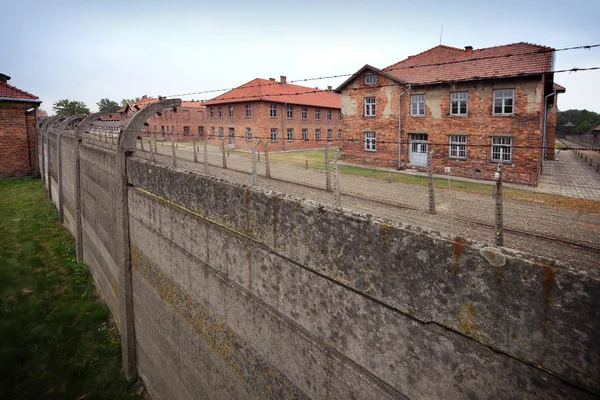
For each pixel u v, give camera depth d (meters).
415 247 2.42
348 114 27.31
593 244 6.77
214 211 4.80
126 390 8.18
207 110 43.84
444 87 22.48
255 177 11.09
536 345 1.92
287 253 3.58
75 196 14.95
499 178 5.55
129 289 8.38
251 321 4.25
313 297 3.33
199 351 5.61
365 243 2.76
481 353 2.15
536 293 1.89
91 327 10.32
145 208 7.08
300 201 3.38
